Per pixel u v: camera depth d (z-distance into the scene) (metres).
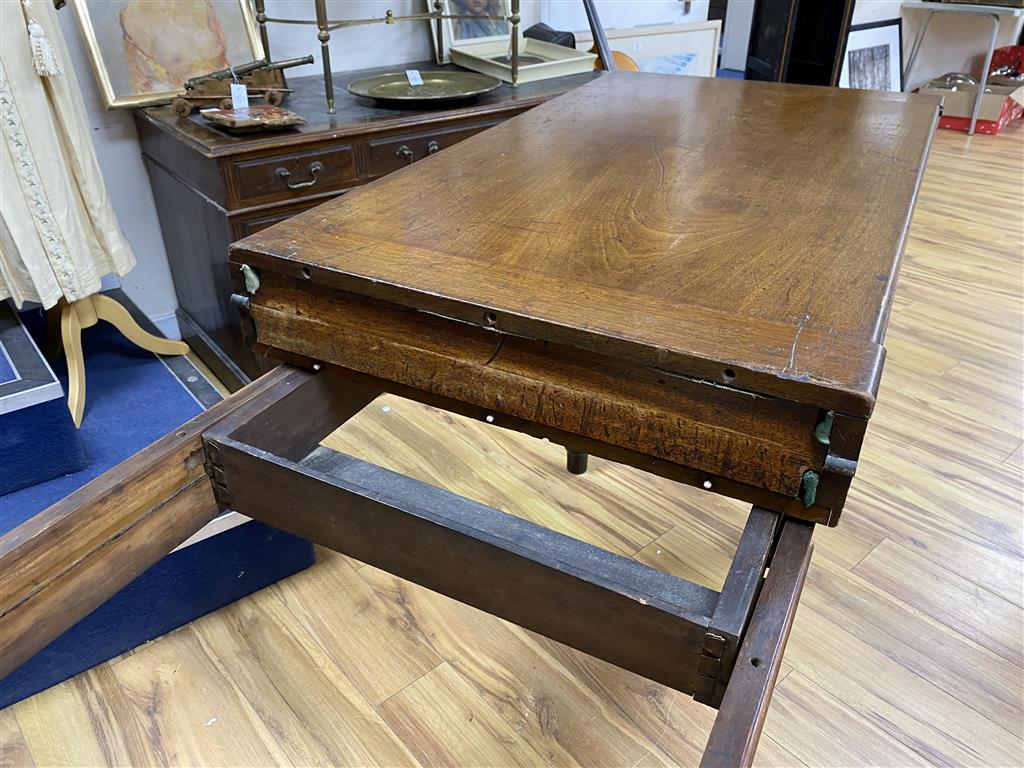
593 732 1.32
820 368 0.68
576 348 0.77
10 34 1.42
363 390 1.05
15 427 1.45
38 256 1.55
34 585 0.70
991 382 2.26
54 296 1.59
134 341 1.94
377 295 0.84
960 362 2.36
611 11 3.23
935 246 3.12
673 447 0.77
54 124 1.57
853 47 4.29
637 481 1.89
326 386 0.98
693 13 3.52
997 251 3.09
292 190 1.88
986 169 3.95
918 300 2.71
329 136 1.88
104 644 1.41
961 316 2.61
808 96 1.78
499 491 1.84
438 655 1.45
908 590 1.57
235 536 1.46
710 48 3.51
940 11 4.76
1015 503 1.81
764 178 1.23
